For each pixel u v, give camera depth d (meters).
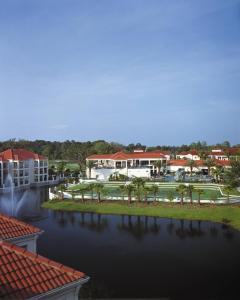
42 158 122.38
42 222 61.59
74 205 74.06
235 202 69.88
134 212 67.12
